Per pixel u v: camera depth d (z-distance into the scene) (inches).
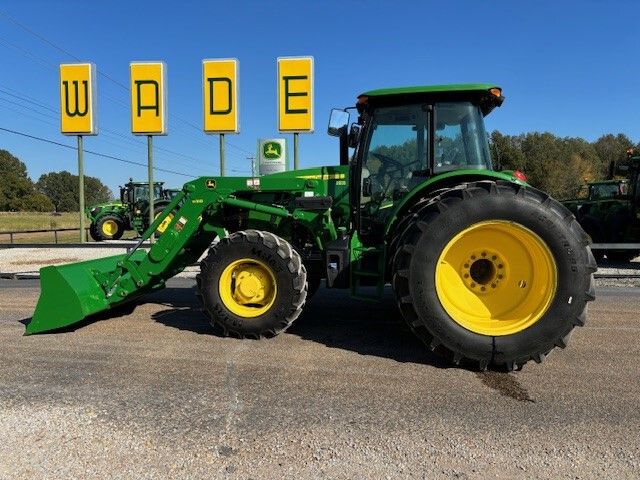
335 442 104.1
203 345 173.0
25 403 124.7
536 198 144.5
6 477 92.4
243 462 96.8
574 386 133.5
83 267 201.2
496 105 187.2
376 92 179.8
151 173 481.1
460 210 144.6
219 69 447.5
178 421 114.2
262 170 443.8
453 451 100.2
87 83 487.2
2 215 2534.5
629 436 105.6
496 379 139.3
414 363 152.9
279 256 174.4
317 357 158.9
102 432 109.2
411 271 147.6
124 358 159.5
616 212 422.0
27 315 223.9
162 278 214.8
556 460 96.5
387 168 188.2
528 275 149.9
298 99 432.8
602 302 244.2
